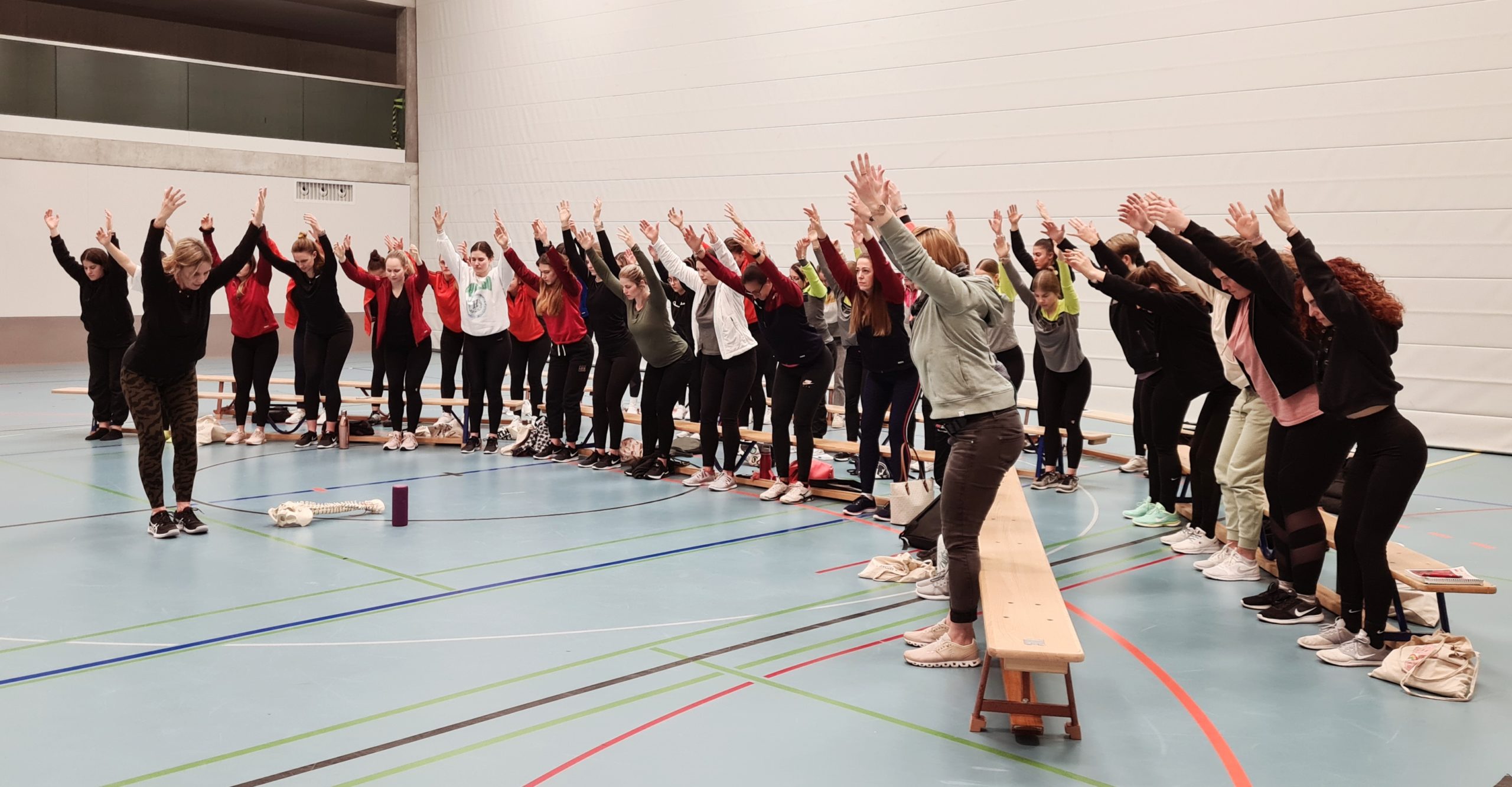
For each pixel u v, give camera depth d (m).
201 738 3.04
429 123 17.38
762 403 8.55
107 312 8.62
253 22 19.12
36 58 14.18
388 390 9.09
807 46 12.67
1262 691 3.50
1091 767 2.89
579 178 15.27
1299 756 2.98
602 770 2.84
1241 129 9.84
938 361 3.40
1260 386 4.08
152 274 5.19
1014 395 3.48
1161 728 3.18
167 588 4.61
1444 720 3.25
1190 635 4.09
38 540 5.46
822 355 6.52
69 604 4.36
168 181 15.30
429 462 8.13
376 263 9.07
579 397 8.16
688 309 8.34
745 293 6.43
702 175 13.81
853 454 7.12
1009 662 2.86
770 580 4.82
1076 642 2.91
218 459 8.02
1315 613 4.24
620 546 5.48
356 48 21.42
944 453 5.70
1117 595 4.66
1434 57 8.88
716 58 13.53
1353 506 3.73
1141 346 5.99
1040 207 6.59
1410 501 6.82
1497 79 8.62
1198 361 5.27
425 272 8.66
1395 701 3.42
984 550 3.88
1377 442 3.64
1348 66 9.27
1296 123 9.55
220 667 3.63
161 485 5.55
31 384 12.70
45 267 14.47
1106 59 10.55
